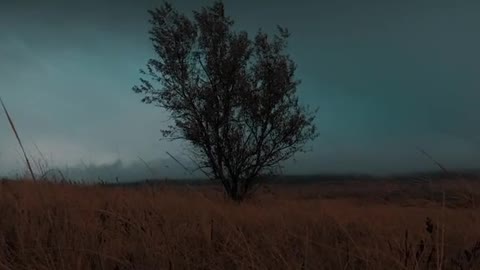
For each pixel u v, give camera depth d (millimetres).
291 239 5102
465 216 4770
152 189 7047
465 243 4465
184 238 4840
